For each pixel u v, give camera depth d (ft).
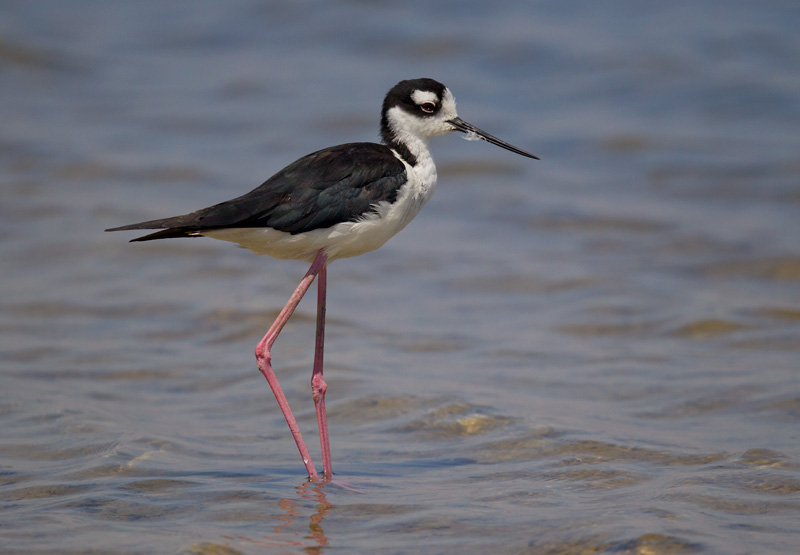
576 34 88.58
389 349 37.88
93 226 53.01
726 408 30.83
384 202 26.61
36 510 22.75
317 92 78.43
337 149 27.02
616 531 20.57
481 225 55.36
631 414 30.63
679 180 60.95
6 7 99.04
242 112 74.59
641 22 91.30
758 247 49.60
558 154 66.08
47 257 48.96
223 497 23.86
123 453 26.84
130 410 31.35
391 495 24.09
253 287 45.44
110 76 83.15
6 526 21.67
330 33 91.30
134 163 63.21
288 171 26.40
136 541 20.85
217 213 24.98
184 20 97.09
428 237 53.62
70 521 22.00
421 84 28.30
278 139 69.10
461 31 89.45
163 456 26.94
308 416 30.99
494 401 31.45
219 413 31.48
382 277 47.75
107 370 35.42
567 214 55.93
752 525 21.09
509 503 23.22
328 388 33.17
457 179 63.05
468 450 27.68
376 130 70.49
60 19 96.78
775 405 30.71
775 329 39.11
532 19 92.89
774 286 45.37
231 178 61.36
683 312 41.22
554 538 20.71
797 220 54.08
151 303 43.06
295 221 25.73
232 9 98.94
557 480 24.86
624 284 45.52
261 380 34.47
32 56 84.74
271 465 26.68
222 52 89.04
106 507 23.00
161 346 38.34
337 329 40.37
